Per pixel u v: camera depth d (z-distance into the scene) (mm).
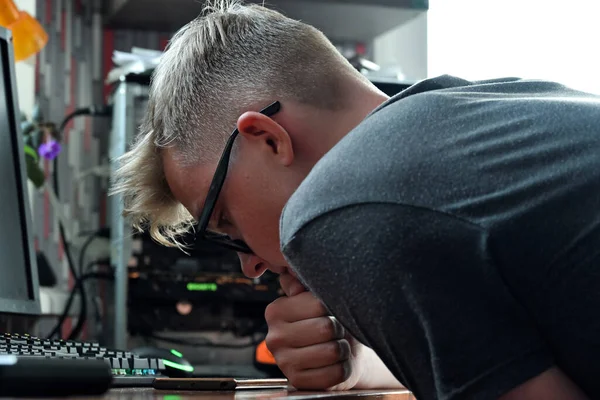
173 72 907
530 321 648
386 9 2234
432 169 647
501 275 636
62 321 1912
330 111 844
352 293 658
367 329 683
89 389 549
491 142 672
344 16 2291
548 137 678
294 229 673
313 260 672
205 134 872
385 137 679
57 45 2342
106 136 2373
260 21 897
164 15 2355
